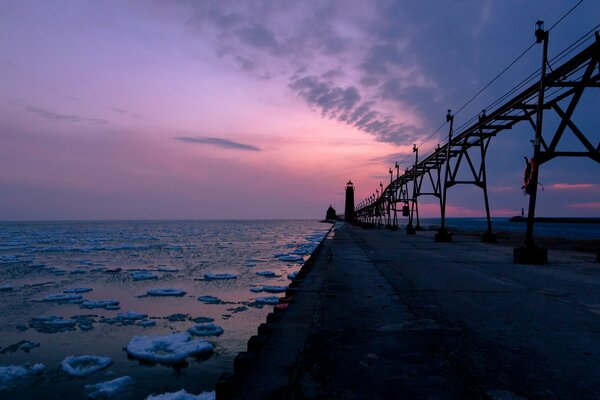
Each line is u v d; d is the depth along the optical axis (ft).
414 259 34.37
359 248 47.03
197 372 25.57
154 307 43.70
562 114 34.81
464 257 36.24
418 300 16.72
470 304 15.96
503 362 9.15
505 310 14.83
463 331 11.86
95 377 25.12
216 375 25.07
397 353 9.69
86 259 95.91
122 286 57.62
